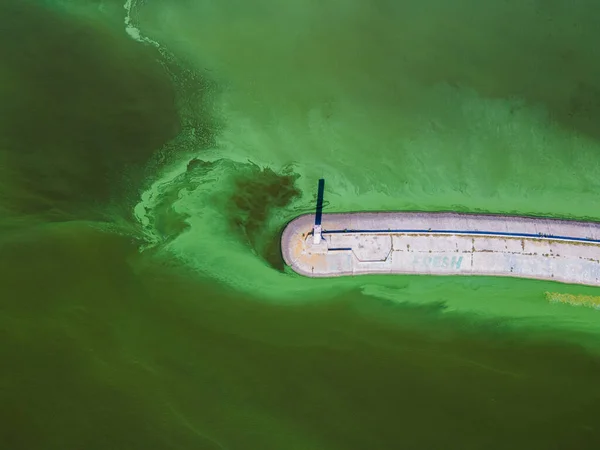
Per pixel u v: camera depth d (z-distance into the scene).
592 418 21.77
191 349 22.22
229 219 25.67
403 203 26.34
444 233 25.70
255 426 20.61
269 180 26.45
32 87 27.86
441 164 27.06
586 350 23.84
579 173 27.20
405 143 27.33
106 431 19.84
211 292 23.97
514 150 27.42
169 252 24.61
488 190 26.80
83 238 24.25
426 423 21.22
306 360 22.52
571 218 26.59
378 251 25.27
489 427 21.27
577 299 25.27
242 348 22.53
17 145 26.25
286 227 25.47
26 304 22.28
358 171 26.77
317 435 20.61
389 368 22.61
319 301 24.41
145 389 20.92
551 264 25.58
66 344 21.56
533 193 26.86
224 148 27.03
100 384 20.83
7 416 19.73
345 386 21.95
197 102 27.94
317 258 25.09
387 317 24.27
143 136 27.08
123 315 22.70
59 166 26.02
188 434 20.12
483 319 24.52
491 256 25.55
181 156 26.83
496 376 22.77
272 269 24.91
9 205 24.61
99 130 27.05
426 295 24.95
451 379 22.50
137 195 25.89
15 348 21.19
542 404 22.03
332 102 27.98
